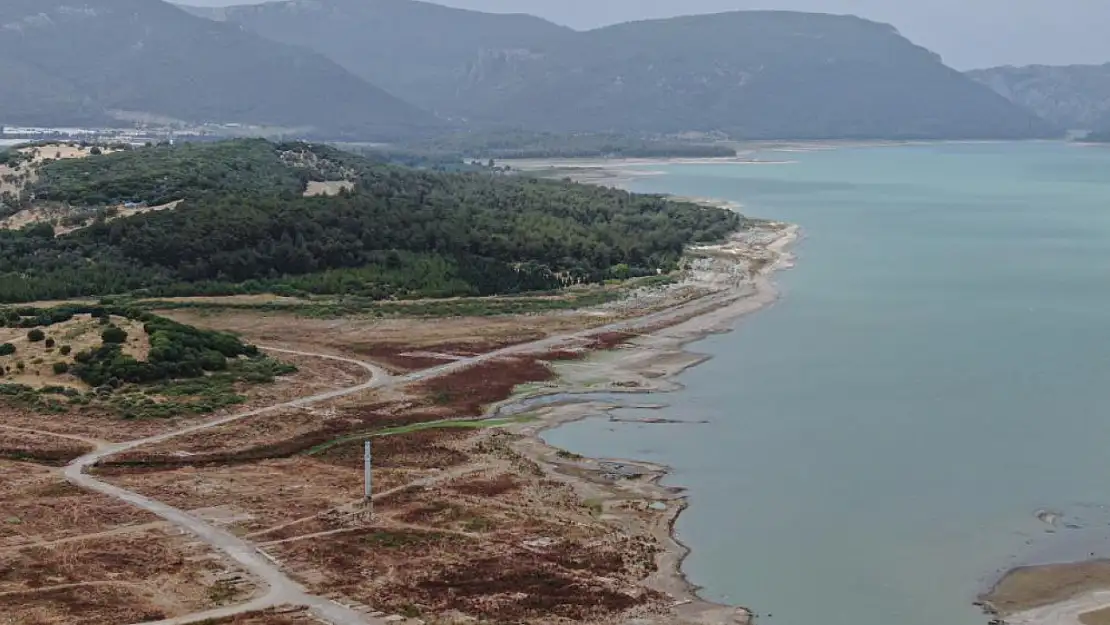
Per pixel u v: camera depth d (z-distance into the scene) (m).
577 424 127.50
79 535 91.25
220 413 127.25
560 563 89.31
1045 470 111.00
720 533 96.38
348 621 78.06
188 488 103.38
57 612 77.25
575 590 84.75
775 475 110.25
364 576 85.56
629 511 100.94
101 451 113.81
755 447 118.56
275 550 89.69
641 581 87.00
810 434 122.50
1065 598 85.19
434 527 95.50
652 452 117.25
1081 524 98.31
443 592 83.44
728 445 119.31
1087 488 106.25
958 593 85.94
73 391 128.38
